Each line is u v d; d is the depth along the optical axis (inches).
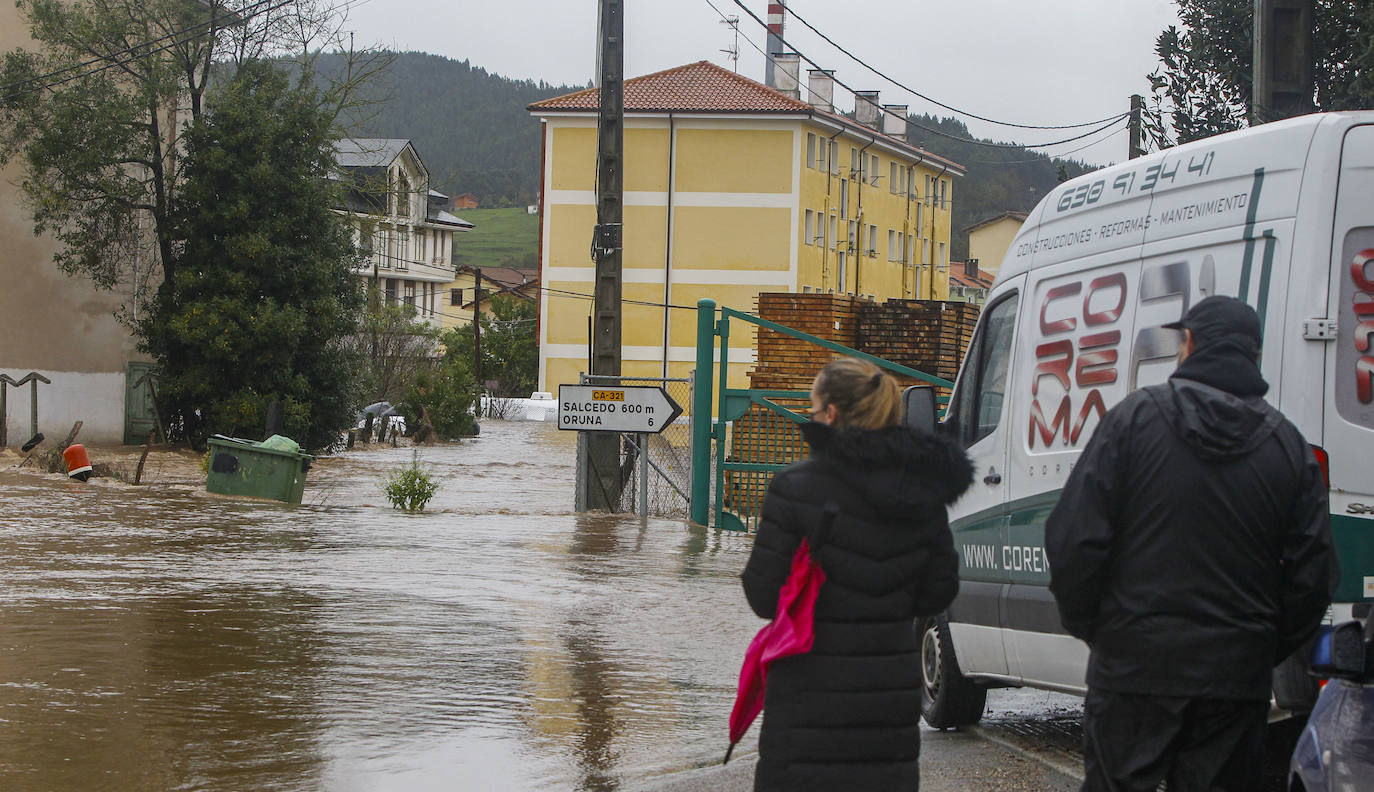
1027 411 257.3
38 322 1192.2
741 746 264.5
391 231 1366.9
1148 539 154.9
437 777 237.1
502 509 798.5
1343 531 189.0
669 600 443.8
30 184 1141.1
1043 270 258.4
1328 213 192.2
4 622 367.6
